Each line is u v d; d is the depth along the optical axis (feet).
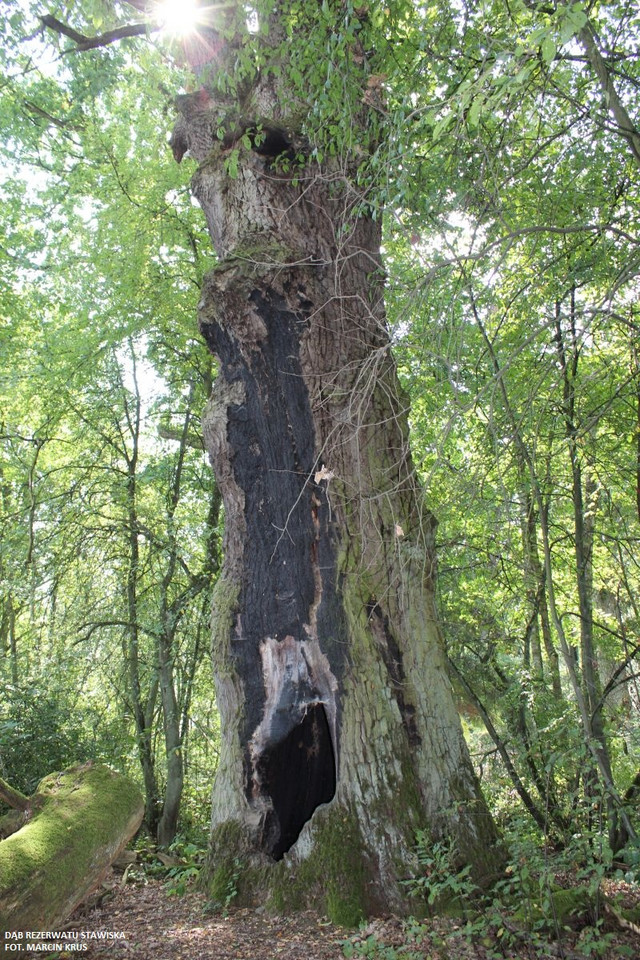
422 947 15.25
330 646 19.24
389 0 18.74
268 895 18.21
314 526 19.98
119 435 39.99
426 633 19.74
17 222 39.68
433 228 17.79
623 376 23.07
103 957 15.24
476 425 23.82
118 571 37.55
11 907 14.06
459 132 15.49
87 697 38.45
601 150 21.11
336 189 21.15
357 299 21.35
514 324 21.63
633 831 19.80
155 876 23.06
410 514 20.42
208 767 41.22
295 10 19.33
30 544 35.24
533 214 23.50
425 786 18.43
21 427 48.06
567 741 21.65
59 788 18.83
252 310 20.03
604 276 21.80
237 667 20.01
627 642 25.95
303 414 20.31
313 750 19.93
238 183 22.12
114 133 36.81
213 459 21.07
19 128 36.35
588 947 14.47
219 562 35.96
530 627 27.32
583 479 29.22
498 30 16.14
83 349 35.63
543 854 16.96
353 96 19.22
